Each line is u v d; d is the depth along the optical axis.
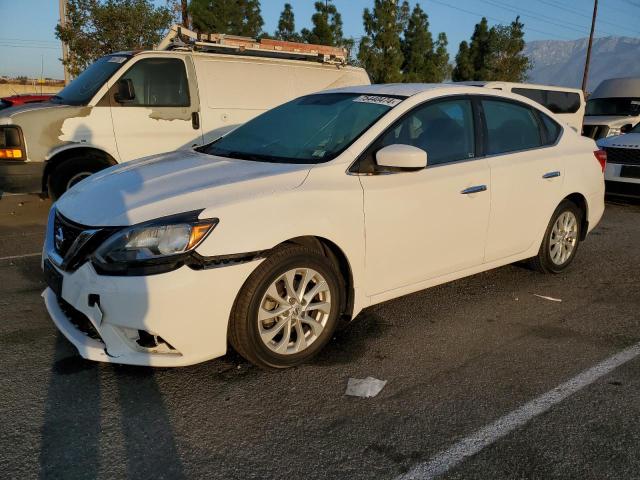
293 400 2.99
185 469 2.43
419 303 4.43
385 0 26.75
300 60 8.58
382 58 27.20
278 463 2.48
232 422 2.78
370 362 3.44
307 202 3.19
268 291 3.10
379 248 3.56
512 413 2.88
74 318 3.13
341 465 2.47
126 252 2.79
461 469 2.45
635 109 15.37
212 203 2.95
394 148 3.39
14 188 6.54
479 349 3.64
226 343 3.01
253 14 26.41
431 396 3.05
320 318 3.39
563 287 4.89
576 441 2.66
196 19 24.61
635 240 6.77
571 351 3.62
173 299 2.78
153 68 7.14
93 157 6.84
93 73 7.25
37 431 2.66
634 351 3.63
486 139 4.29
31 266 5.22
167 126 7.23
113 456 2.50
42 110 6.55
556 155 4.80
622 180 8.77
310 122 4.05
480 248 4.24
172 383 3.13
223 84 7.64
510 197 4.34
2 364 3.29
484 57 32.66
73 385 3.08
